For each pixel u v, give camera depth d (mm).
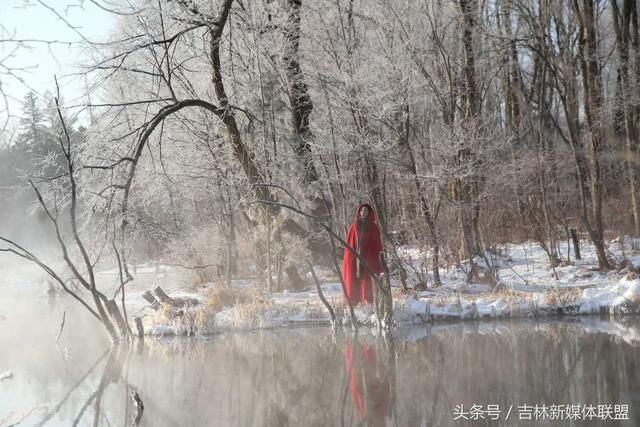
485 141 17016
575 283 15258
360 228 12359
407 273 16578
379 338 11164
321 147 15742
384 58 15742
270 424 6543
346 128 15469
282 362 9547
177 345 11469
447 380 7984
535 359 8898
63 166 13625
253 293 15203
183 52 16828
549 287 14578
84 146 13820
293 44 16016
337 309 12797
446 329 11844
